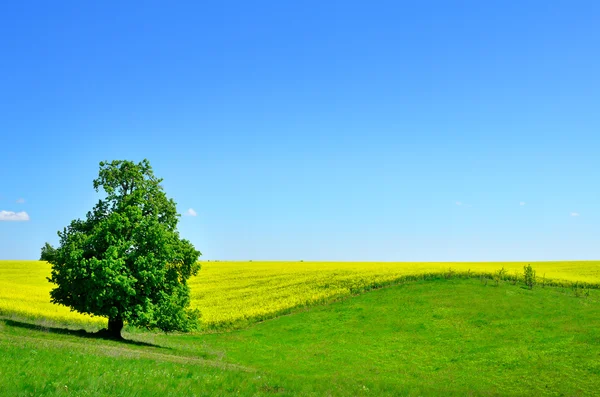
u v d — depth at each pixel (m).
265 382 21.48
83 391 14.34
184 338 45.59
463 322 46.75
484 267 84.81
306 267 95.94
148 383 16.77
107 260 33.75
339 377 29.30
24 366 17.00
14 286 64.00
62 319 44.38
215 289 71.81
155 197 39.38
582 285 61.09
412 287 61.44
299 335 45.94
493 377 31.61
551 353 35.62
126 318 35.09
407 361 36.56
